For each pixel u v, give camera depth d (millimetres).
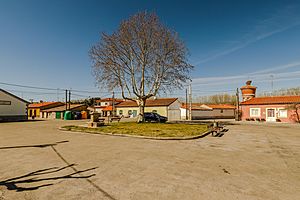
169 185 4977
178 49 25969
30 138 13422
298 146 10422
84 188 4793
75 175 5730
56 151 9062
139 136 13594
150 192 4562
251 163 7016
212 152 8836
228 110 63062
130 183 5109
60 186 4922
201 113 56125
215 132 16625
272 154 8469
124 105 55000
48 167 6520
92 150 9273
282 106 35562
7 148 9820
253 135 15219
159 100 51188
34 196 4367
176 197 4305
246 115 40375
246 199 4207
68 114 47188
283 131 18562
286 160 7445
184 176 5645
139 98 27625
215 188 4789
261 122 34625
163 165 6746
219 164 6879
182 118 53594
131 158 7715
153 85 26875
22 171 6109
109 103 71812
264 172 6012
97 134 15602
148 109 48781
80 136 14414
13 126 24609
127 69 26969
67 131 18047
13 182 5191
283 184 5051
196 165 6750
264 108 37875
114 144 10945
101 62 25625
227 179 5402
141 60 26938
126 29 25672
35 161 7285
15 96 40469
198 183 5109
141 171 6094
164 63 25922
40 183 5117
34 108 64312
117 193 4512
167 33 25781
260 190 4672
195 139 12828
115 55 25797
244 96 48562
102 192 4566
